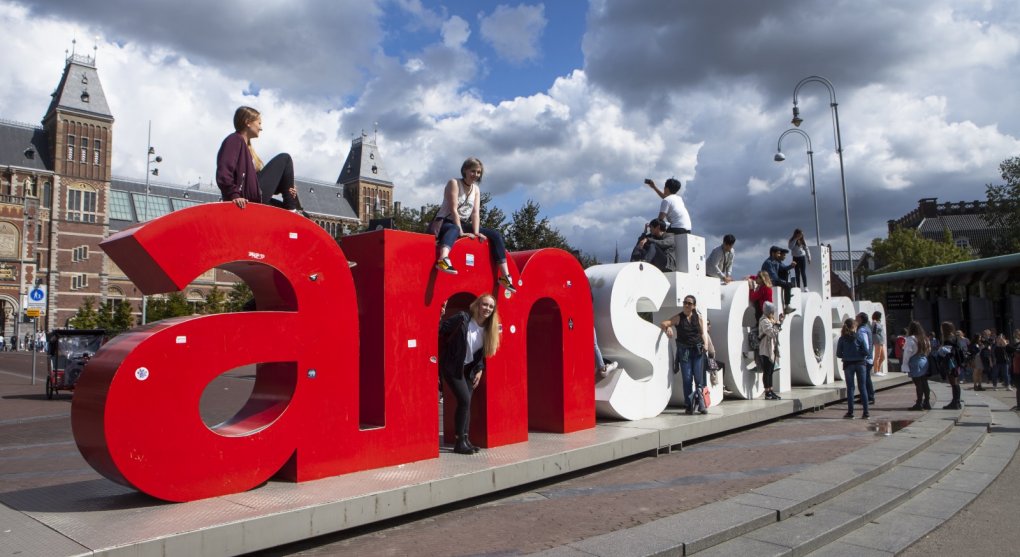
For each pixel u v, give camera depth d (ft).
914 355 43.21
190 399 16.12
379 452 20.11
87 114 262.47
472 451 22.49
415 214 110.42
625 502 20.27
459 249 23.24
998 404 50.42
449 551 15.72
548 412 27.35
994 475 25.16
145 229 15.47
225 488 16.63
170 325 16.05
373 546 16.19
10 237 240.94
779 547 15.67
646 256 35.24
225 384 72.49
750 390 39.91
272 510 15.15
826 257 52.95
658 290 33.42
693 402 32.65
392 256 20.98
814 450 28.55
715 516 17.49
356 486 17.62
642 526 16.63
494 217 93.86
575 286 28.12
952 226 250.37
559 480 23.56
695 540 15.42
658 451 27.81
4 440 36.37
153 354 15.52
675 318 33.60
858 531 18.04
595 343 30.76
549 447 23.63
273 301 19.42
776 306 43.01
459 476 19.03
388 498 17.10
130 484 15.08
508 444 24.23
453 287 22.91
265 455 17.43
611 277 30.91
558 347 27.27
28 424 44.24
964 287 103.91
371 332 21.08
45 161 258.78
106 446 14.73
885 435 32.37
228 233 17.04
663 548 14.82
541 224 95.55
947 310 97.81
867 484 22.26
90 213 262.47
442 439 26.73
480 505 20.15
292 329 18.26
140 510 15.23
